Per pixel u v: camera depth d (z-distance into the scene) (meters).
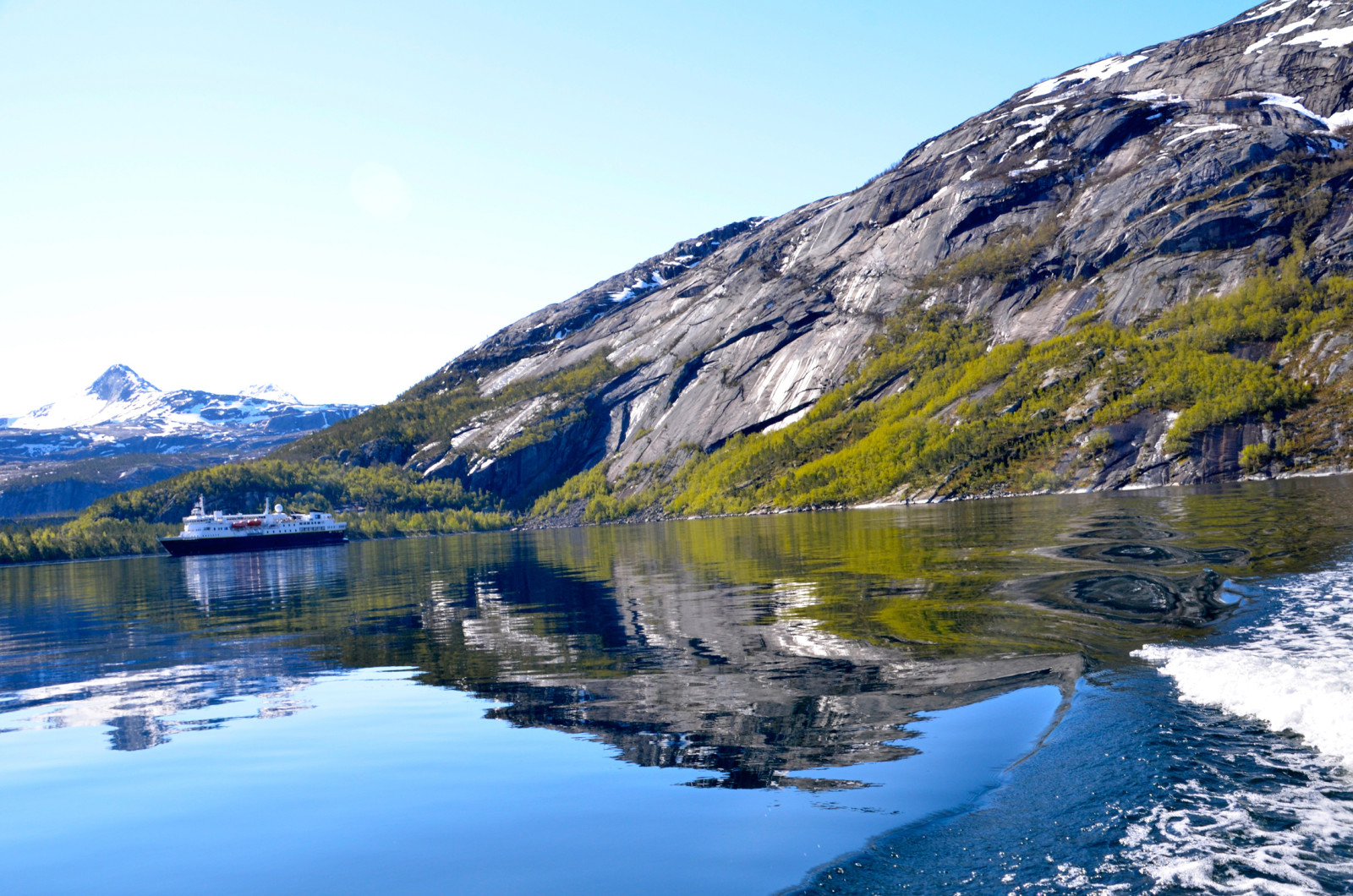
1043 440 158.38
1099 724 14.59
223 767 15.70
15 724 20.52
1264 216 194.62
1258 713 14.52
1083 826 10.73
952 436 176.62
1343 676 15.81
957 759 13.55
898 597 31.91
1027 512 84.12
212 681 25.00
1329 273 169.88
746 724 16.27
